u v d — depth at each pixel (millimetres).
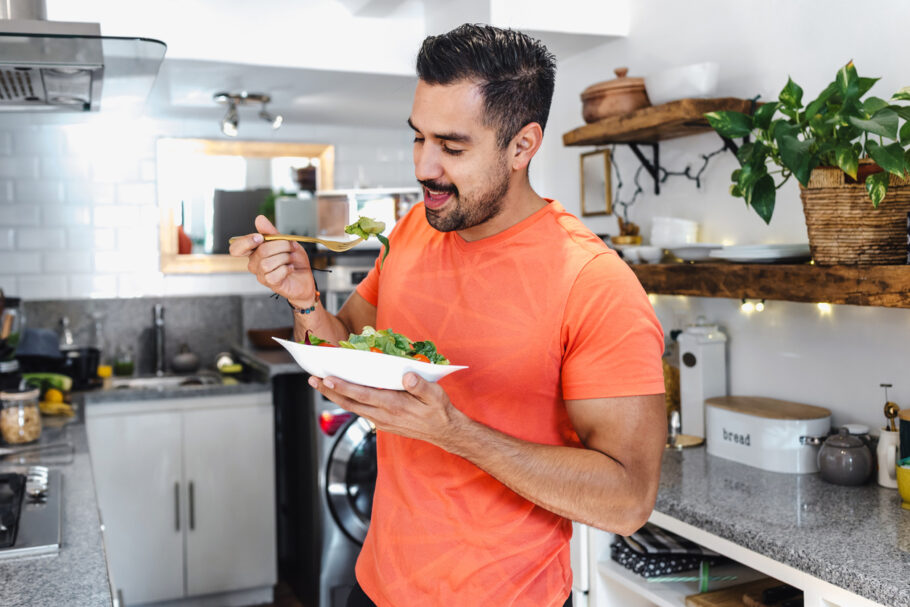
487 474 1201
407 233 1382
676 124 2277
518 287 1200
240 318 4051
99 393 3285
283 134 4051
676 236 2371
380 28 3012
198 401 3422
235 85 3186
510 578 1206
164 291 3924
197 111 3666
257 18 2852
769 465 2055
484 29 1136
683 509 1793
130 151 3828
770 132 1862
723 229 2396
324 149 4105
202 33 2787
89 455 2311
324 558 3273
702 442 2336
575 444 1276
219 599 3521
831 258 1767
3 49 1678
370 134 4203
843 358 2062
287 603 3521
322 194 3559
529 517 1213
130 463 3334
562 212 1271
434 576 1224
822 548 1520
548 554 1237
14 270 3689
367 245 3541
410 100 3482
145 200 3863
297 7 2900
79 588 1363
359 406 1048
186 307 3965
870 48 1980
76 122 3279
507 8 2607
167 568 3395
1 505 1741
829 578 1447
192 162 3918
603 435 1128
